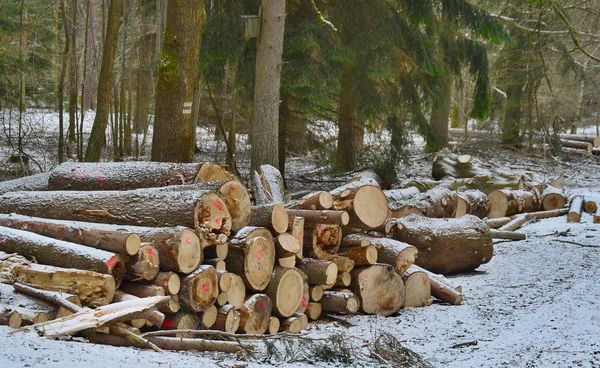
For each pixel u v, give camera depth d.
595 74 29.95
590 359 5.82
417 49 18.66
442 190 12.31
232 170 18.06
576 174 22.30
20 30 19.08
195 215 6.66
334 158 19.67
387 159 19.06
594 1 26.36
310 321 7.91
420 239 9.58
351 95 18.59
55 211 7.62
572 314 7.40
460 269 10.08
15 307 5.54
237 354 5.91
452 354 6.32
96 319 5.41
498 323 7.46
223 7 17.12
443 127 25.69
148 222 6.91
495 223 13.70
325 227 8.02
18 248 6.63
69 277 6.03
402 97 19.30
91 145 14.80
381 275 8.13
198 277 6.47
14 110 23.94
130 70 23.22
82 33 30.08
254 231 7.14
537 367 5.71
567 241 11.70
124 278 6.40
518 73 26.17
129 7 21.88
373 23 18.06
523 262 10.59
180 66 11.45
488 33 20.41
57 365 4.11
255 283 7.10
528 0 15.64
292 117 18.23
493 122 29.02
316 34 17.12
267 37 13.71
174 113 11.44
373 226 8.35
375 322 7.76
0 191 9.88
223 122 24.67
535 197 15.39
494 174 16.72
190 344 5.93
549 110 28.39
